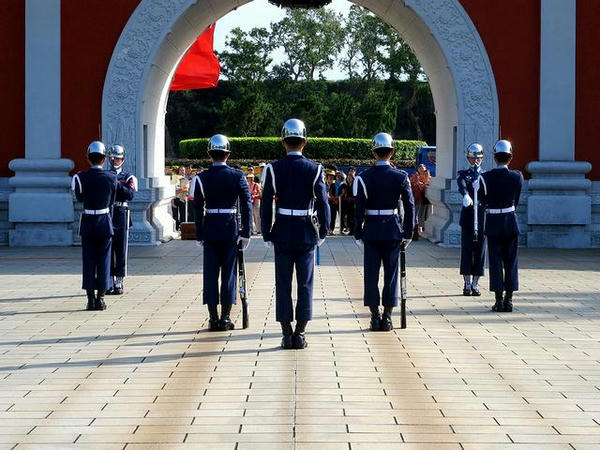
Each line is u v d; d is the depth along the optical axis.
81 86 20.86
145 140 21.78
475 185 12.45
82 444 6.34
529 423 6.81
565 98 20.78
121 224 13.23
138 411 7.14
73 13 20.77
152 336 10.15
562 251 20.16
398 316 11.50
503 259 11.84
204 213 10.57
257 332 10.40
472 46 20.84
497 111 20.84
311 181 9.57
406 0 20.80
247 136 60.69
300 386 7.89
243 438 6.46
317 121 61.16
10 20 20.98
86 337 10.09
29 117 20.80
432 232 22.80
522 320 11.20
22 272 15.93
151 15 20.77
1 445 6.32
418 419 6.91
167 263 17.47
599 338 10.05
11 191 21.11
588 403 7.36
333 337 10.10
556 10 20.70
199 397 7.55
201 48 26.06
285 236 9.51
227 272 10.56
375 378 8.19
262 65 70.12
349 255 19.50
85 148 20.89
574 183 20.70
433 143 70.25
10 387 7.89
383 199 10.46
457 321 11.13
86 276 11.92
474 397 7.54
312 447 6.27
